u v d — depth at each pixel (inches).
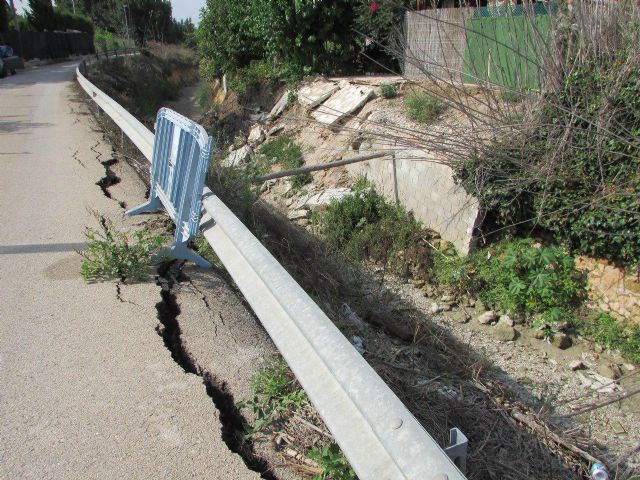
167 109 206.4
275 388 123.3
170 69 1616.6
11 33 1421.0
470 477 126.3
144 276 180.4
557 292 281.7
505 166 299.0
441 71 382.3
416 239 346.0
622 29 278.7
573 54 289.1
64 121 502.6
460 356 219.9
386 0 283.3
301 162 513.7
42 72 1184.8
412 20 445.4
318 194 439.8
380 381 81.7
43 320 152.6
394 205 392.2
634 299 265.1
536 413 171.9
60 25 1889.8
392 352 198.7
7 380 125.7
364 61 665.6
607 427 209.6
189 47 2279.8
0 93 782.5
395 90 490.9
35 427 110.7
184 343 144.3
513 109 308.3
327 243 320.8
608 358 259.1
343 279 264.7
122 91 1032.8
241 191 276.5
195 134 168.7
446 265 321.4
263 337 150.5
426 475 66.3
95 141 400.5
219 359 137.5
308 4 589.0
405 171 378.6
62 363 132.6
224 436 112.0
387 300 265.3
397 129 358.0
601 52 280.2
